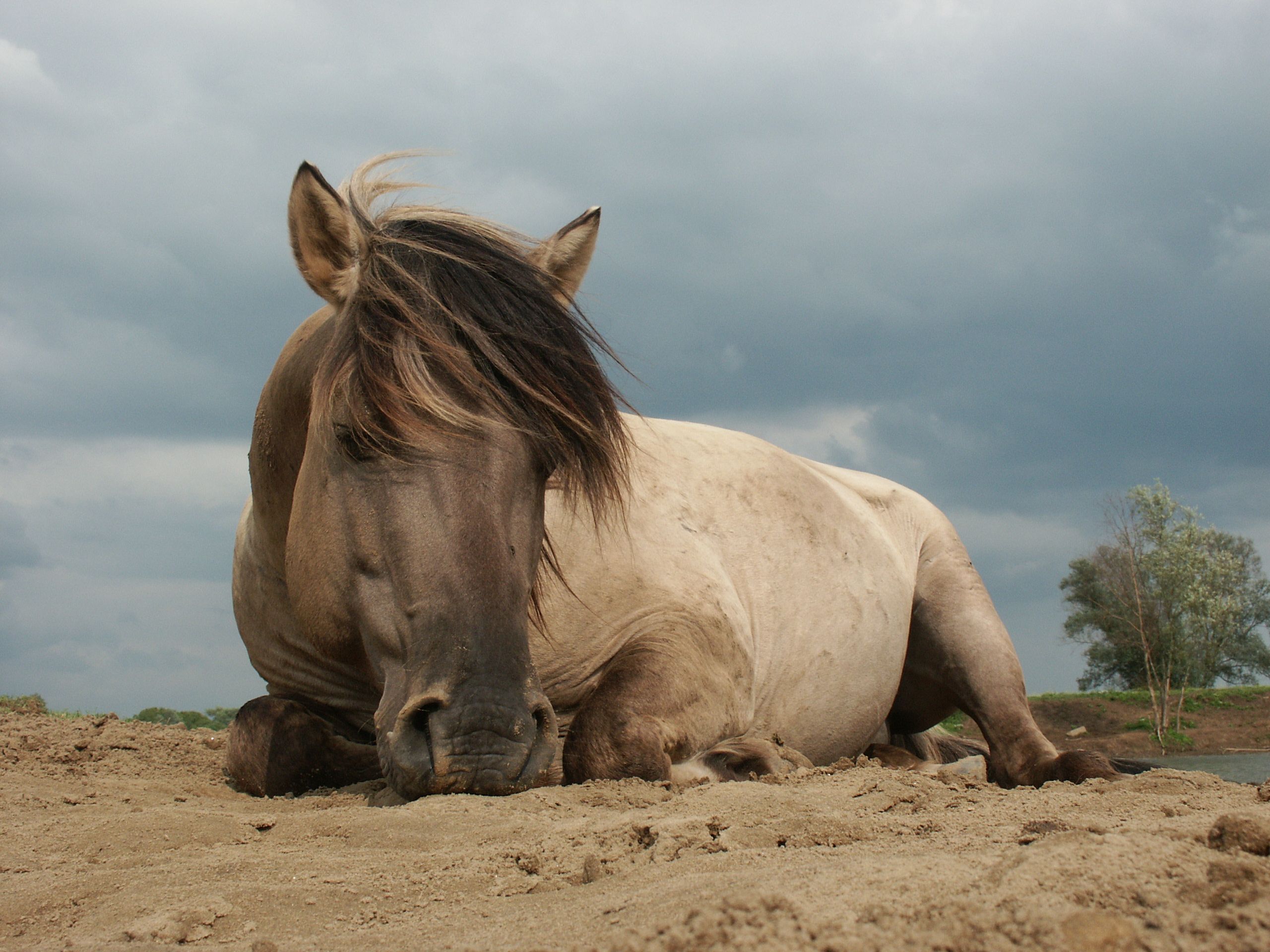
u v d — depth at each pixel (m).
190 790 3.98
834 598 5.20
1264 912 1.24
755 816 2.45
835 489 5.75
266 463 4.07
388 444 3.07
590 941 1.49
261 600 4.42
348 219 3.47
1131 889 1.39
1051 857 1.52
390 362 3.04
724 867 1.95
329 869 2.24
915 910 1.35
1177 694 32.62
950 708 5.96
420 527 3.03
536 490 3.23
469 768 2.80
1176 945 1.17
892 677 5.55
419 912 1.95
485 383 3.09
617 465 3.47
